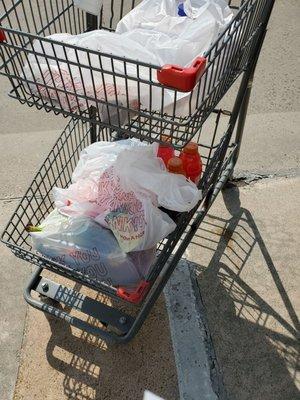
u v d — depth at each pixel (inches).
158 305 73.9
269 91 112.0
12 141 101.7
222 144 71.1
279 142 99.7
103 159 65.0
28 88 52.6
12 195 90.9
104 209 60.3
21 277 78.4
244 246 81.7
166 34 56.2
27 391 66.1
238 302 74.6
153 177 58.2
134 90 48.3
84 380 66.9
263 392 65.5
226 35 50.5
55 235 59.3
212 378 66.8
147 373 67.2
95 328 65.0
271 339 70.5
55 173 91.7
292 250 81.2
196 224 74.9
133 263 58.0
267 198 89.1
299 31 128.4
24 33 45.3
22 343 70.6
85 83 49.2
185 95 47.9
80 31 67.6
